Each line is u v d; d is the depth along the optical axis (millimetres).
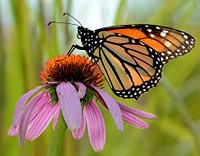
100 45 491
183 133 626
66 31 559
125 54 491
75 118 435
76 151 576
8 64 576
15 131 465
